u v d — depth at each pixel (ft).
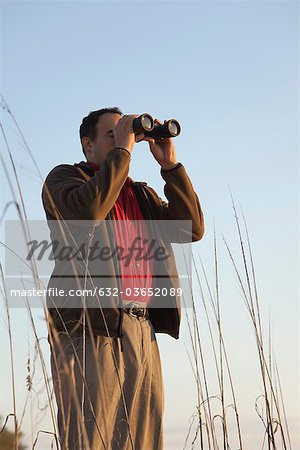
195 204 12.39
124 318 10.57
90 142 12.38
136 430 10.55
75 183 11.06
